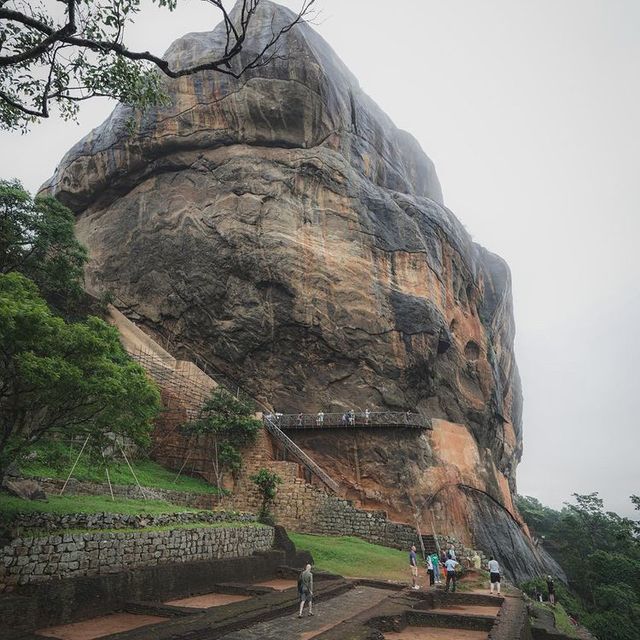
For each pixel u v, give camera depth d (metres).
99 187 40.47
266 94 37.81
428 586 18.92
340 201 35.88
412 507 27.52
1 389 11.14
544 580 27.92
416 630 13.42
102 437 13.27
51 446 14.77
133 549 13.13
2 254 21.67
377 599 15.71
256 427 27.47
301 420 29.95
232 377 32.75
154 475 24.55
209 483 26.84
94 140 41.12
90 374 11.54
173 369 30.17
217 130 38.38
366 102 54.12
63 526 12.07
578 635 18.72
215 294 33.69
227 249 34.03
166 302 34.97
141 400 12.71
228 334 32.91
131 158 39.00
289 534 24.30
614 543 47.31
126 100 12.43
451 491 29.31
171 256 35.56
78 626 10.51
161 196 37.94
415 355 32.75
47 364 10.20
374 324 32.88
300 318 32.28
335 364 32.47
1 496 12.91
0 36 10.49
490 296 50.25
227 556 16.83
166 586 13.49
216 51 39.88
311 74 38.62
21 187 22.17
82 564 11.73
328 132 39.72
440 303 36.38
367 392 31.72
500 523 30.62
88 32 10.09
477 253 50.00
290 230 34.16
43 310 10.64
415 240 36.38
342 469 28.97
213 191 36.47
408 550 24.75
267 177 35.81
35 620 10.00
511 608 15.63
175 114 38.50
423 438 30.41
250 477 26.38
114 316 33.38
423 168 59.84
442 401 34.72
